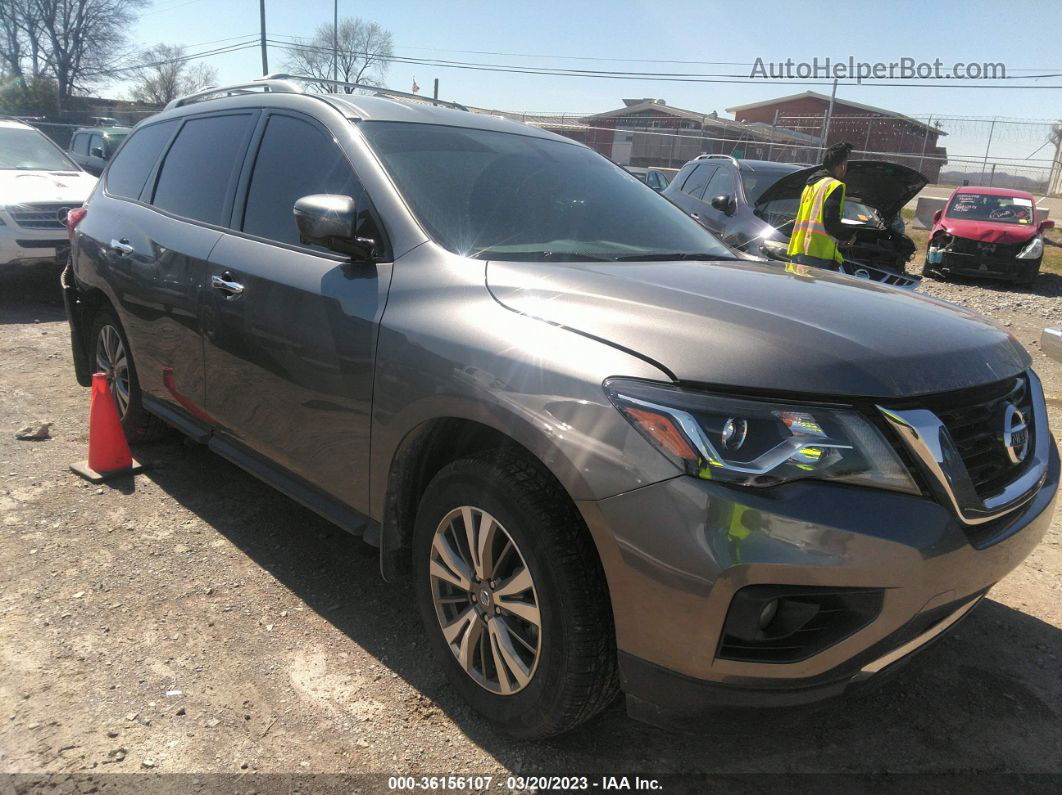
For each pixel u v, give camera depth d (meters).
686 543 1.84
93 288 4.40
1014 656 2.96
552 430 2.04
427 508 2.50
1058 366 7.99
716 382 1.92
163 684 2.56
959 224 13.44
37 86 42.44
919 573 1.89
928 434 1.94
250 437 3.25
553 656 2.12
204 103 4.07
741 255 3.36
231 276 3.20
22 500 3.80
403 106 3.36
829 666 1.92
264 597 3.10
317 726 2.42
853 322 2.23
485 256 2.66
